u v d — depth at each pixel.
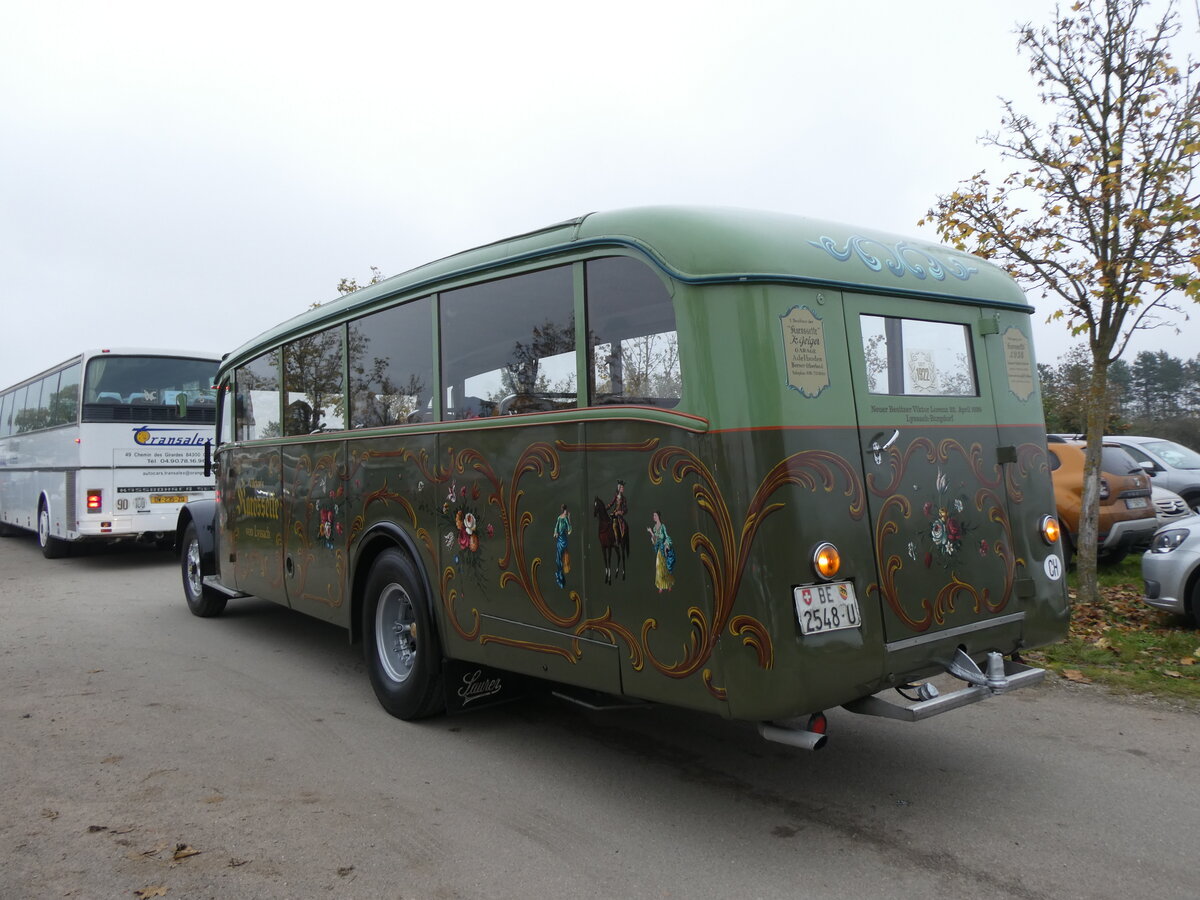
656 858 3.61
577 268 4.21
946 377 4.30
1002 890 3.31
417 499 5.30
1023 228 7.63
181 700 5.98
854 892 3.31
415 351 5.41
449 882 3.42
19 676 6.63
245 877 3.46
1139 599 8.39
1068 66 7.19
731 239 3.66
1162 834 3.75
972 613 4.16
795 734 3.59
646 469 3.78
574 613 4.15
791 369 3.61
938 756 4.75
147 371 13.27
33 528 15.68
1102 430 7.91
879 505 3.81
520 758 4.83
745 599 3.43
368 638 5.82
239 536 8.00
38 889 3.36
